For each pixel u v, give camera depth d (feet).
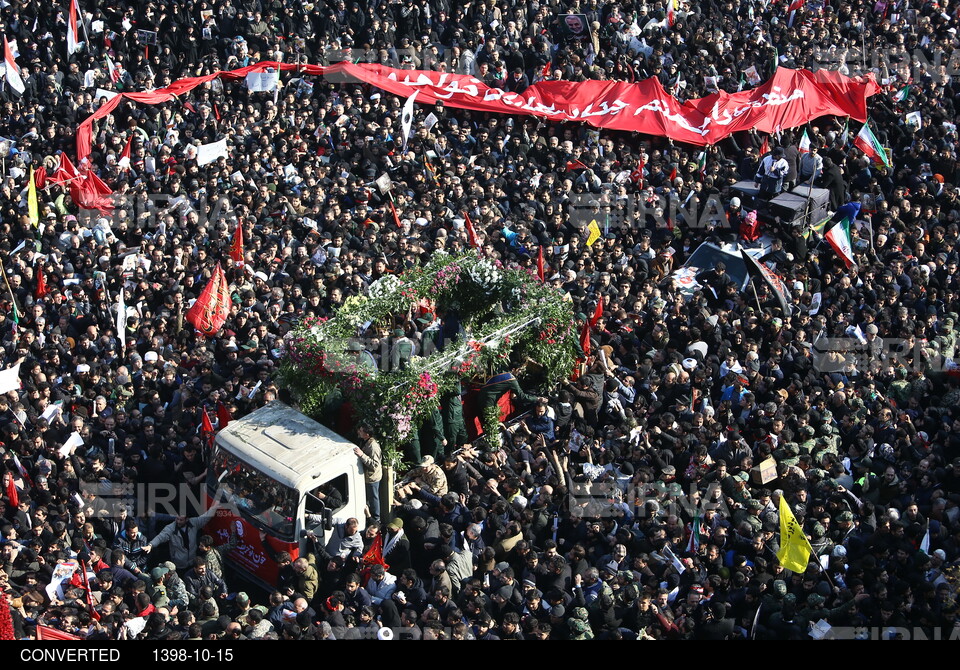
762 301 233.76
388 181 265.34
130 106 306.55
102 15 344.69
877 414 201.57
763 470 179.42
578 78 329.93
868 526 174.60
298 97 317.42
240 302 224.33
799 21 378.12
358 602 160.25
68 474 180.86
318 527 170.50
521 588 163.73
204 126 299.58
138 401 201.98
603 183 280.92
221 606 165.27
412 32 354.13
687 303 231.71
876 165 295.69
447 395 187.93
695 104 308.60
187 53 339.98
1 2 340.59
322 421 184.96
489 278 210.79
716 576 161.48
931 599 157.28
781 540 161.07
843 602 158.61
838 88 315.37
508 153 296.30
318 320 193.98
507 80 336.29
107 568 162.30
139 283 225.35
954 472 185.88
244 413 200.44
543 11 359.87
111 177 275.59
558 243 255.70
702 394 206.90
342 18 352.69
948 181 295.69
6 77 308.60
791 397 204.85
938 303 236.43
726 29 365.81
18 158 279.49
